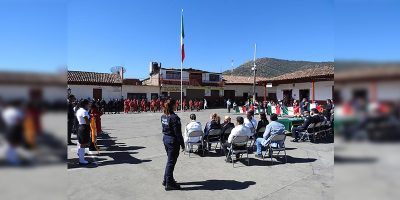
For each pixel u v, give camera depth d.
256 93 46.69
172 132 6.03
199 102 38.03
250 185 6.22
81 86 35.09
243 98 46.47
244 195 5.62
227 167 7.71
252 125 10.20
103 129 16.17
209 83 44.41
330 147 10.46
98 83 35.91
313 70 31.05
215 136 9.45
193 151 9.70
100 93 36.22
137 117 25.61
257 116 26.22
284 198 5.44
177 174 7.06
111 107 33.28
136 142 11.63
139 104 34.69
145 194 5.63
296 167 7.70
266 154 9.22
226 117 9.44
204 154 9.27
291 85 31.91
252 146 10.27
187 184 6.30
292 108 25.48
